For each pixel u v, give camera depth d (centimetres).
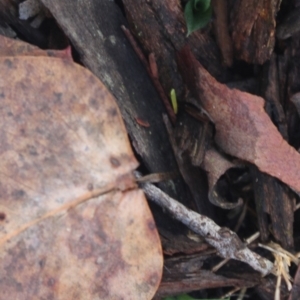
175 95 22
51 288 19
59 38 22
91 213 19
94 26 21
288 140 22
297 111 22
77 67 19
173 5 22
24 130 19
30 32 22
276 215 22
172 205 21
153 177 21
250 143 21
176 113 22
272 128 21
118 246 19
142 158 21
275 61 22
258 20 21
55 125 19
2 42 20
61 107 19
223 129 21
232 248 21
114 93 21
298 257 22
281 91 22
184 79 22
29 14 22
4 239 19
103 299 19
